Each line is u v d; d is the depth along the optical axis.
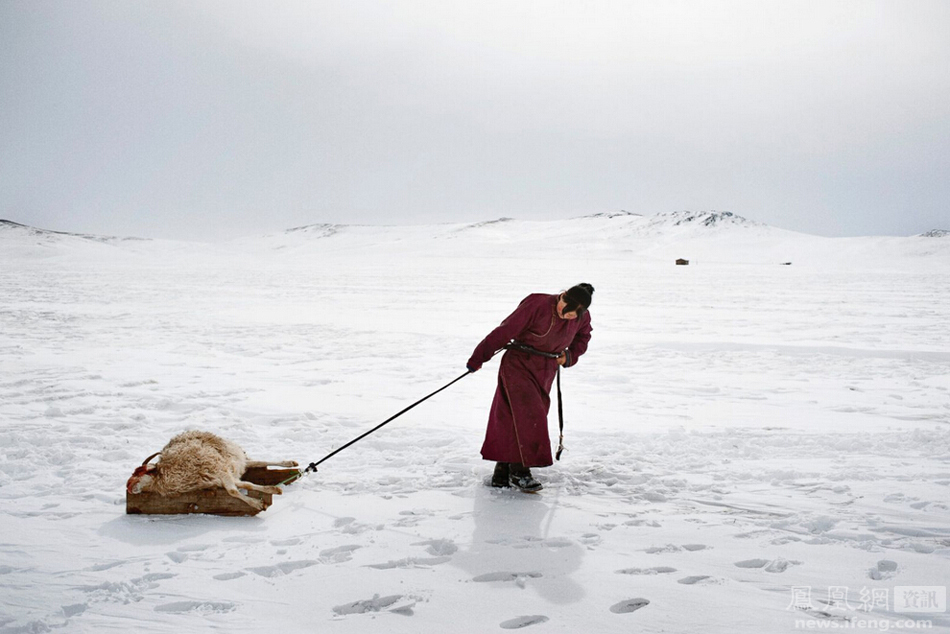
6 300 23.64
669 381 9.06
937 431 6.05
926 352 11.30
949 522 3.96
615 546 3.72
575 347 5.09
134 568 3.45
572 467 5.22
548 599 3.12
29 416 6.81
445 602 3.10
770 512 4.22
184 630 2.86
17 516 4.17
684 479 4.90
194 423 6.61
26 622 2.88
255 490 4.29
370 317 18.30
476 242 174.88
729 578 3.31
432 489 4.74
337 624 2.92
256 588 3.25
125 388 8.34
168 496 4.20
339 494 4.64
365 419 6.85
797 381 9.07
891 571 3.37
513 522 4.09
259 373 9.62
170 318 17.94
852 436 6.00
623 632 2.83
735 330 15.27
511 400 4.72
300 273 48.12
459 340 13.49
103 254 103.25
